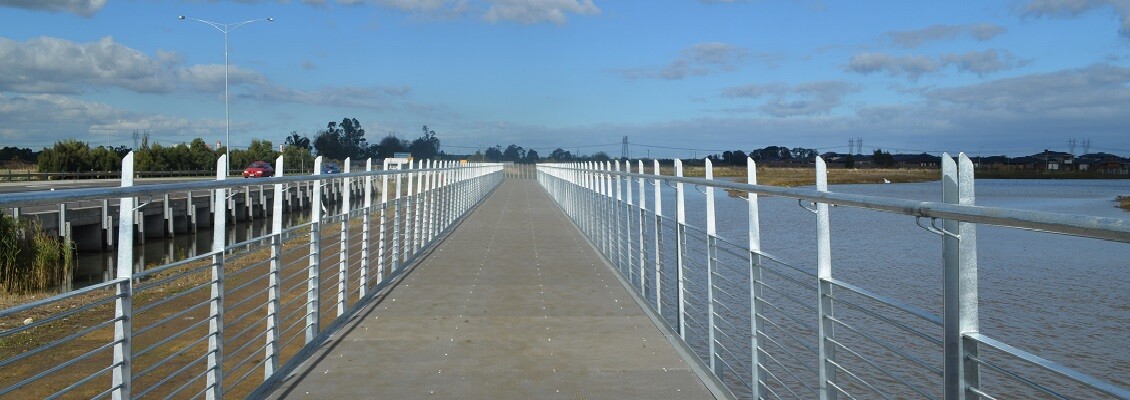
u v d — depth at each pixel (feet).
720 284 30.55
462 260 43.83
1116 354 18.89
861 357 13.07
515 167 258.37
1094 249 38.73
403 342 24.91
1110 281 28.25
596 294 33.19
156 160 157.28
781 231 66.18
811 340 29.37
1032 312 23.66
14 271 51.83
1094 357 18.85
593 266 41.39
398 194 39.86
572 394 19.75
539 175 181.47
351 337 25.61
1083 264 32.94
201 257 17.04
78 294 12.09
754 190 16.70
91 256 76.54
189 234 96.07
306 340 24.35
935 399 10.87
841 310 32.73
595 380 20.93
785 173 97.30
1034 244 42.50
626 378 21.08
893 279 39.04
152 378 24.13
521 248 49.57
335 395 19.56
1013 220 7.87
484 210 86.53
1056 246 40.88
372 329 26.73
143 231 82.64
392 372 21.59
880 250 50.65
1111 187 169.37
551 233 59.67
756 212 18.04
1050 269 31.81
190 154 170.40
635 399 19.36
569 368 22.06
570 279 37.09
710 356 21.24
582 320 28.14
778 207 97.30
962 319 9.66
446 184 62.59
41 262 54.70
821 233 14.12
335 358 23.02
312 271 24.52
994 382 19.45
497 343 24.84
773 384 25.85
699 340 30.73
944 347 9.83
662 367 22.13
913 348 27.35
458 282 36.29
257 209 117.08
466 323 27.66
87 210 75.00
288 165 179.42
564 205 84.64
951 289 9.74
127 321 13.61
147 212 85.56
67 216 71.15
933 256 47.47
